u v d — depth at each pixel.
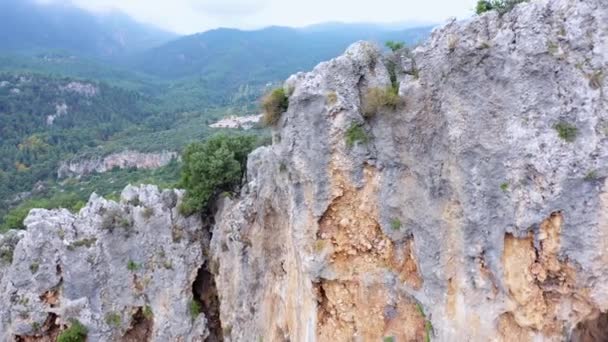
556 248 15.52
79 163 149.25
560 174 15.08
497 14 16.22
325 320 21.83
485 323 16.91
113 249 37.31
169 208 39.47
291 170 21.69
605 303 15.00
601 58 14.62
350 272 21.16
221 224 35.41
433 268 18.27
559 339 16.31
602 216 14.75
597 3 14.66
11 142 179.50
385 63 20.56
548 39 15.15
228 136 39.56
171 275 37.88
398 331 20.20
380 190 20.03
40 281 35.78
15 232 39.91
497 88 15.97
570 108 14.95
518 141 15.64
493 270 16.62
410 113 18.62
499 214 16.28
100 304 36.53
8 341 35.59
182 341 37.16
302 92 20.78
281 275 27.33
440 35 17.53
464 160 16.80
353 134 20.09
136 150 151.25
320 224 21.22
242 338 31.55
